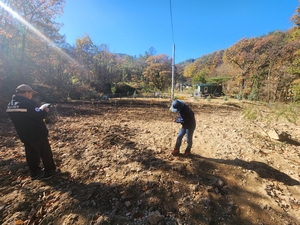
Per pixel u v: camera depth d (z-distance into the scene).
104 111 8.01
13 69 11.96
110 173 2.68
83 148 3.55
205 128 5.43
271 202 2.18
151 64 38.97
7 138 4.00
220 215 1.96
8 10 10.70
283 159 3.34
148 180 2.48
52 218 1.83
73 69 21.16
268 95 13.44
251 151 3.63
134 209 1.99
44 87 12.98
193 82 30.94
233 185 2.50
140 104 11.07
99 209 1.97
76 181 2.47
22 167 2.81
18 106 2.14
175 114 7.62
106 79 28.12
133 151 3.48
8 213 1.88
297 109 5.83
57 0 12.63
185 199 2.16
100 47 29.11
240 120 6.77
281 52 15.73
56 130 4.62
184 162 3.05
